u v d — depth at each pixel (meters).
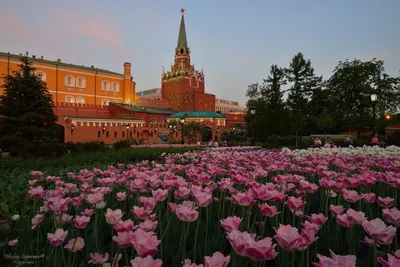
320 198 3.68
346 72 41.81
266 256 1.28
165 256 2.03
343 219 1.91
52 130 21.81
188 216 1.85
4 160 8.35
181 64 77.12
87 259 1.99
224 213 3.14
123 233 1.64
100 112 52.00
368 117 38.91
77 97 55.47
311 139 27.91
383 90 40.22
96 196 2.40
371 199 2.49
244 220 2.68
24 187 4.39
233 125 64.81
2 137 18.77
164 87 78.94
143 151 12.95
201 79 79.81
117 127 44.06
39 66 50.84
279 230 1.54
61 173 6.08
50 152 10.84
